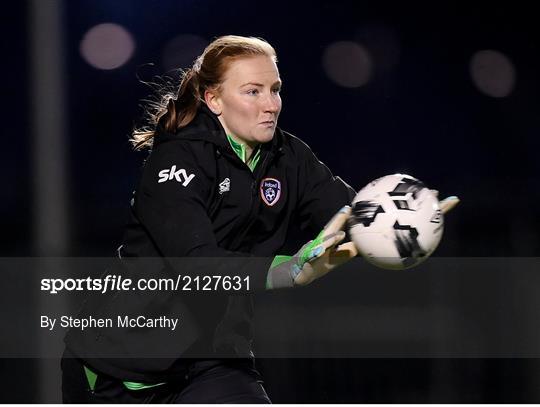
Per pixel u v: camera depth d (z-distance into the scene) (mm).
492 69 32062
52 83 21906
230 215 11508
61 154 21828
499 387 18609
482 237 30297
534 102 32000
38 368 19828
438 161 31625
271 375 20062
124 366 11586
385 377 19562
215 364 11930
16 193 29656
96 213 29328
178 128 11375
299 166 12086
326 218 12188
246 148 11633
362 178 31484
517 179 31469
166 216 10906
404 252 10508
